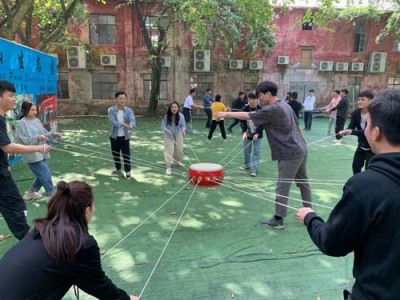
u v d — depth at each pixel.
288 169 3.71
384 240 1.12
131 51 16.88
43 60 7.77
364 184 1.15
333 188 5.41
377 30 18.41
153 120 15.17
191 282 2.79
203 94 18.02
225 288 2.71
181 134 6.27
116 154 5.90
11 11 8.98
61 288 1.42
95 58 16.66
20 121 4.08
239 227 3.88
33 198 4.57
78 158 7.15
